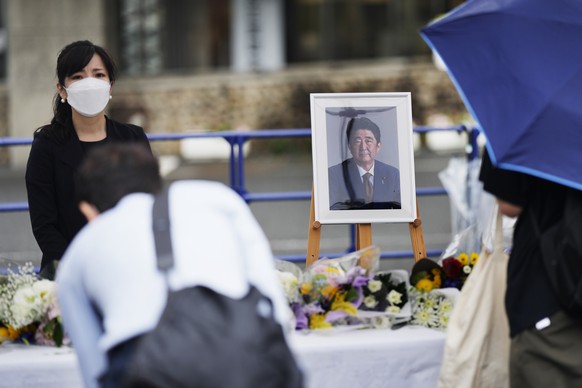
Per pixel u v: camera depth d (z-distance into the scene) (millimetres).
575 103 5828
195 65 30609
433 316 7078
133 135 7664
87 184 4945
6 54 30172
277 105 29719
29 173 7406
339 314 6941
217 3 30562
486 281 6414
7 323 6879
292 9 30719
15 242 16484
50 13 27812
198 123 29625
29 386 6391
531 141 5758
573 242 5715
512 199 5973
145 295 4469
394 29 30688
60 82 7387
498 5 6223
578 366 5816
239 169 11328
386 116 7949
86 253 4609
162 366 4289
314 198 7875
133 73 30266
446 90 29641
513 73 5945
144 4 30141
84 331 4645
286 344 4559
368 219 7875
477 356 6355
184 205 4734
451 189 11641
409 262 14078
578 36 6039
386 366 6664
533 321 5895
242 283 4570
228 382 4273
